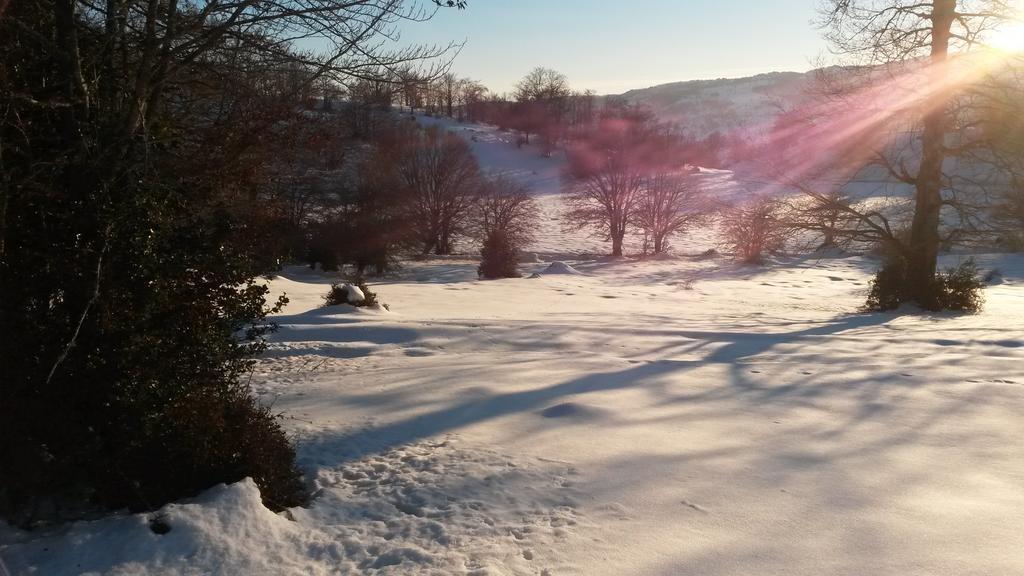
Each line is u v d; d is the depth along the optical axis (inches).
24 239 183.9
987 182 838.5
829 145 912.3
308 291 1055.0
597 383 355.3
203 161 225.6
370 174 1695.4
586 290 1331.2
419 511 194.1
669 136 2581.2
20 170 180.1
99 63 210.1
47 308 185.0
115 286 185.9
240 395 226.1
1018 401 310.5
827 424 276.8
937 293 868.0
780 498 198.7
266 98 236.4
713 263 2009.1
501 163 4392.2
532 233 2655.0
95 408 184.1
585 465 227.3
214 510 177.8
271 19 221.3
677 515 187.8
